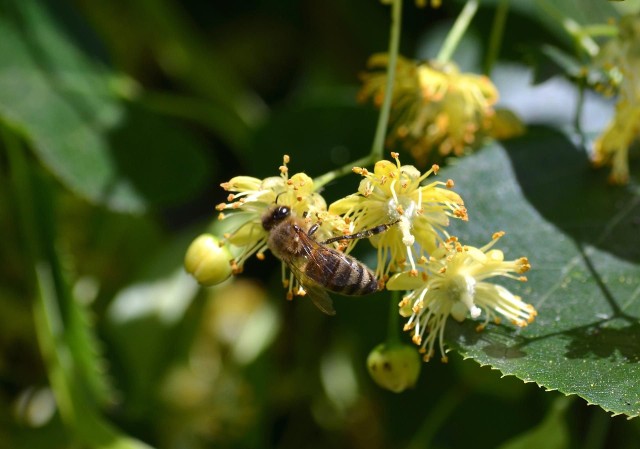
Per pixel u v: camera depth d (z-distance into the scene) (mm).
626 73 211
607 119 245
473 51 249
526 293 199
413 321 198
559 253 203
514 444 222
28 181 231
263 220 201
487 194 208
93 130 234
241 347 248
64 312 229
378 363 200
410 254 193
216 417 247
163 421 245
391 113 218
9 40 232
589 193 209
